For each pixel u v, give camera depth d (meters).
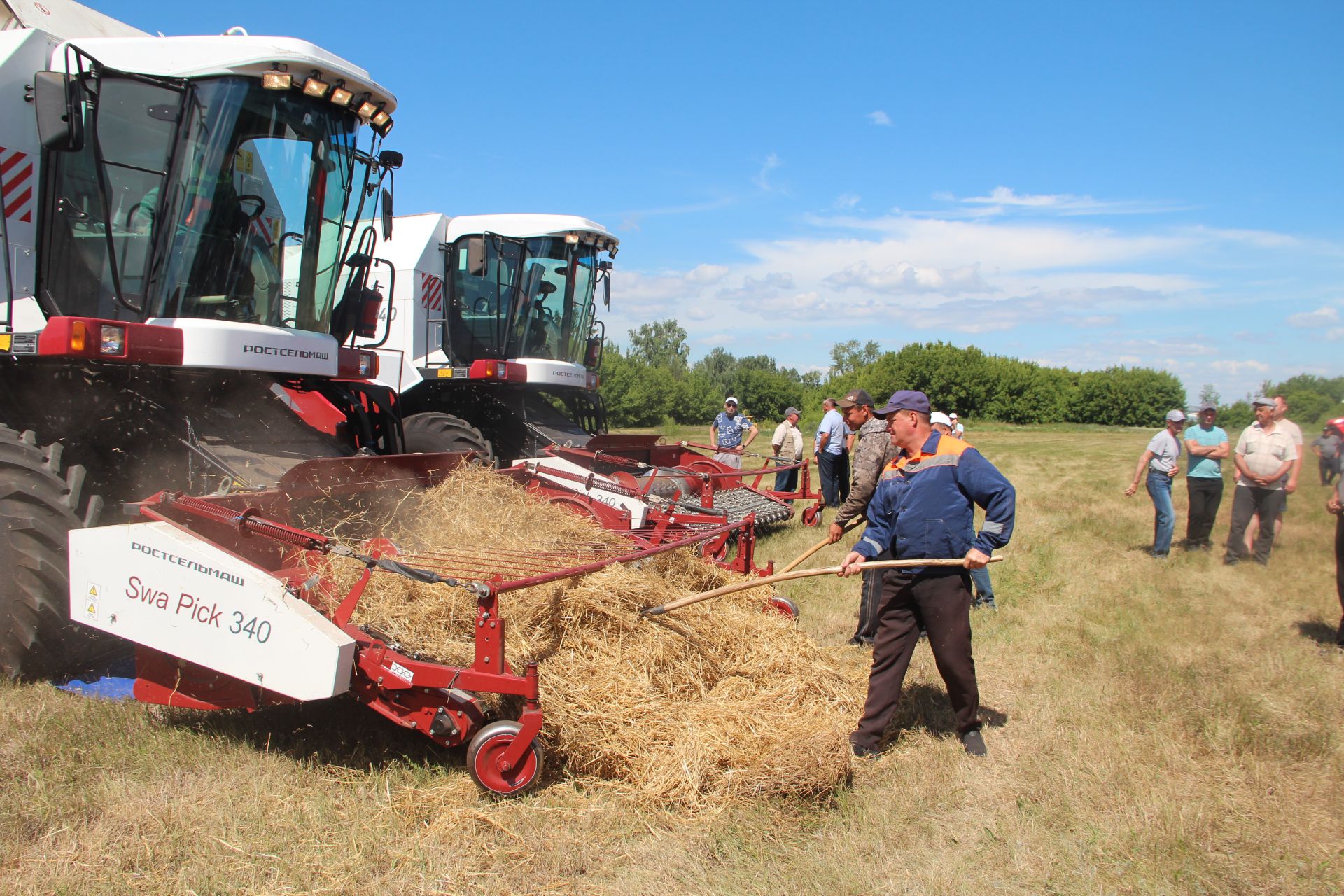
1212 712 4.67
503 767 3.53
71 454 5.74
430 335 10.23
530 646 4.02
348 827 3.36
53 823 3.29
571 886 3.07
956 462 4.18
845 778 3.84
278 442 6.25
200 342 5.41
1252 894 3.03
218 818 3.38
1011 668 5.57
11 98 5.32
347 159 6.38
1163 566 9.01
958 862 3.25
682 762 3.71
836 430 11.88
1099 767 3.99
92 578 3.97
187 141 5.47
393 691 3.66
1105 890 3.06
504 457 10.75
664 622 4.51
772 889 3.04
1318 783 3.88
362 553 4.25
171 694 3.94
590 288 11.55
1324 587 8.04
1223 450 9.86
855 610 6.96
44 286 5.43
